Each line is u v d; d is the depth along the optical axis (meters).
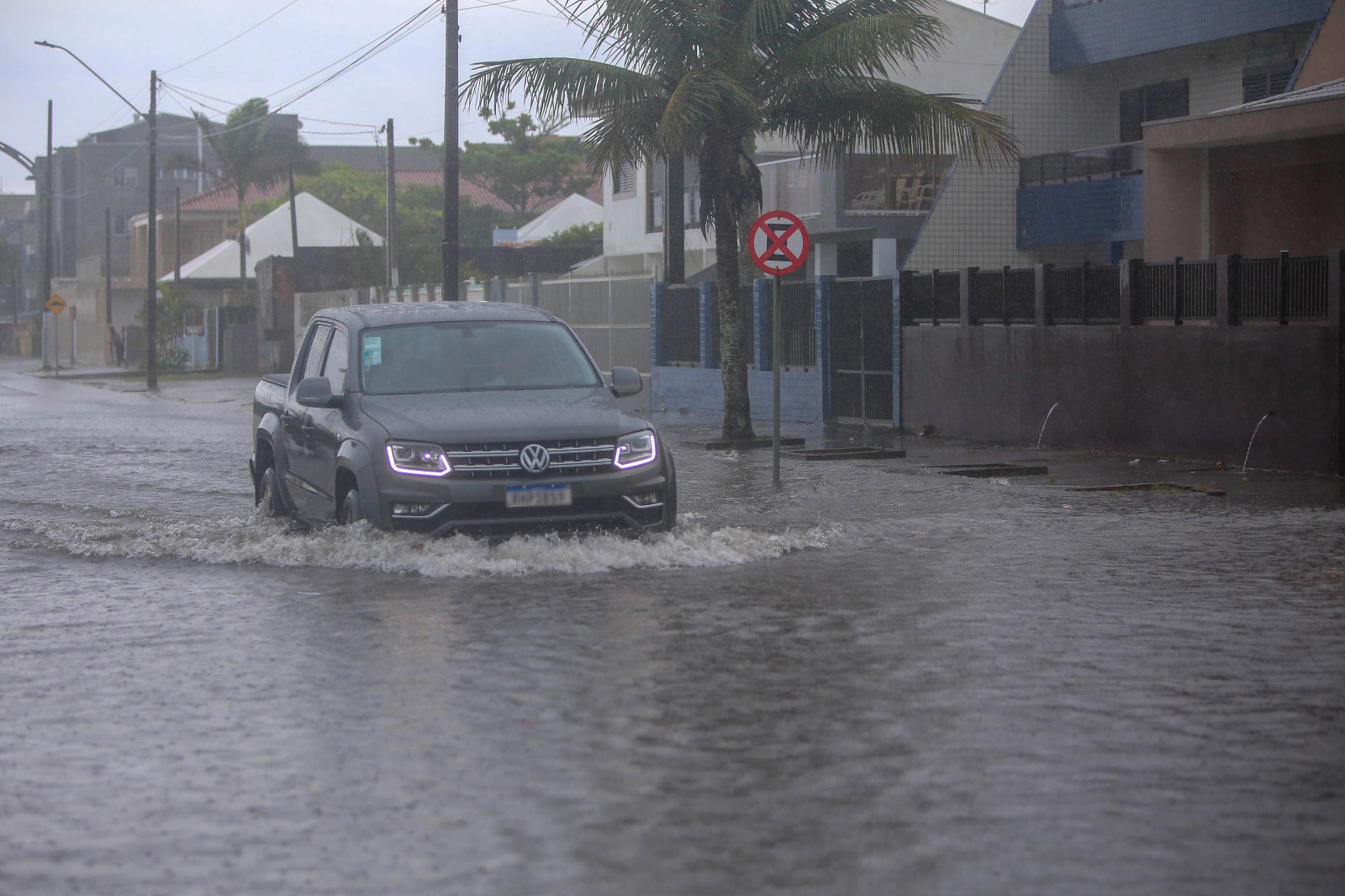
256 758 6.36
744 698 7.34
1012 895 4.77
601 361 35.75
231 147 81.06
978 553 12.17
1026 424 23.06
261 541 12.25
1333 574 11.05
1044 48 33.12
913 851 5.18
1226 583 10.67
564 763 6.24
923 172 35.41
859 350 27.05
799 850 5.19
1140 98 33.12
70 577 11.41
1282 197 25.55
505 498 11.23
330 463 12.14
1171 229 25.45
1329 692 7.43
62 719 7.09
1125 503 15.59
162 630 9.19
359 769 6.18
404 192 100.62
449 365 12.56
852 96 22.52
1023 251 32.56
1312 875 4.95
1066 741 6.56
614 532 11.69
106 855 5.22
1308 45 26.94
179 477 19.12
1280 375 18.78
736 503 15.72
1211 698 7.32
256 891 4.86
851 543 12.77
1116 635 8.84
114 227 123.44
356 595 10.19
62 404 40.19
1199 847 5.21
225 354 68.44
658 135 20.88
